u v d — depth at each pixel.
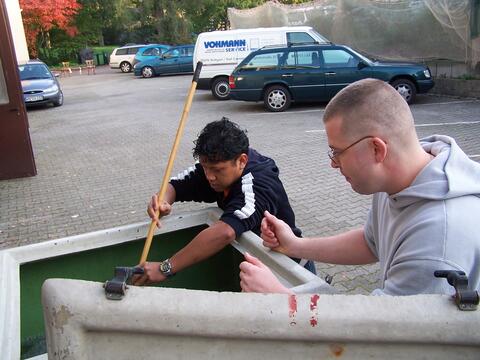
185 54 24.23
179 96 16.14
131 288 0.95
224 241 1.87
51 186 6.68
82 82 25.03
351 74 11.01
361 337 0.88
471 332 0.86
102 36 41.44
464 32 10.91
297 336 0.89
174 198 2.37
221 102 13.85
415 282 1.18
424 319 0.86
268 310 0.90
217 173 2.06
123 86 21.11
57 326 0.93
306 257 1.79
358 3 13.65
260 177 2.09
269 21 16.80
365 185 1.32
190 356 0.94
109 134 10.39
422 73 10.84
